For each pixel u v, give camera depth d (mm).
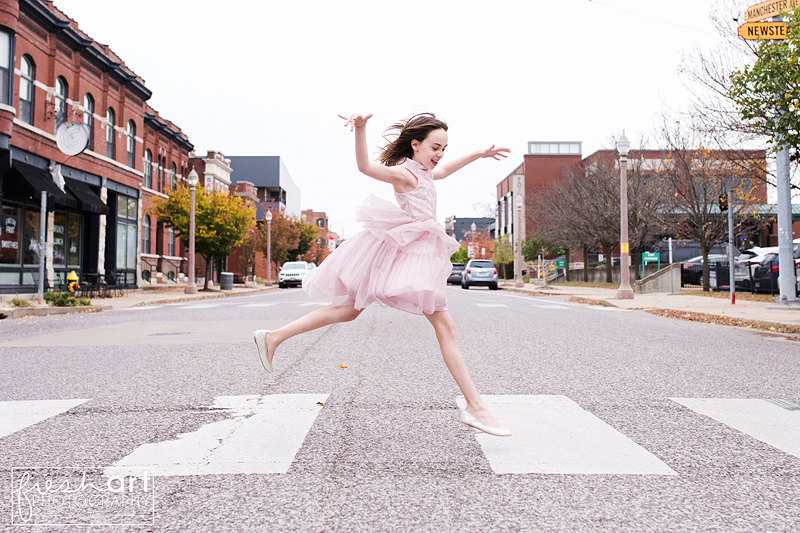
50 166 19781
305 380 4797
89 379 4941
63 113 21125
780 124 8742
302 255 58344
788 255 12289
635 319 11406
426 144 3076
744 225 24578
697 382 4793
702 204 22844
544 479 2506
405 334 8188
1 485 2451
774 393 4367
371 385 4586
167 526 2045
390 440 3084
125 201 26531
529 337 8008
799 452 2908
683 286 24234
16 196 18203
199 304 16797
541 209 43375
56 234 21203
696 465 2705
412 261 3004
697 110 15539
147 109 31031
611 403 4000
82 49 21969
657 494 2342
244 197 50938
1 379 4980
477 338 7871
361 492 2348
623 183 17609
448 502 2248
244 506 2209
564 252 43438
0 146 16594
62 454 2857
